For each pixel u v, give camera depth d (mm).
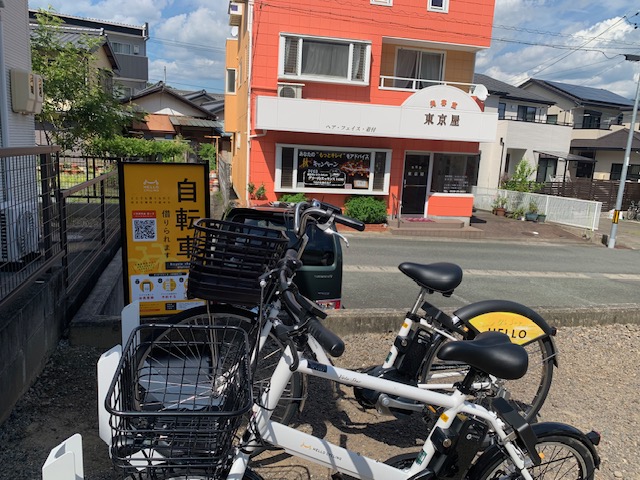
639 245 16047
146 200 4191
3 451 2689
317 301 4711
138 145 18797
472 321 3115
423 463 2158
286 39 13938
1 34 5586
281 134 14250
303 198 14211
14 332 3039
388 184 15188
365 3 14484
